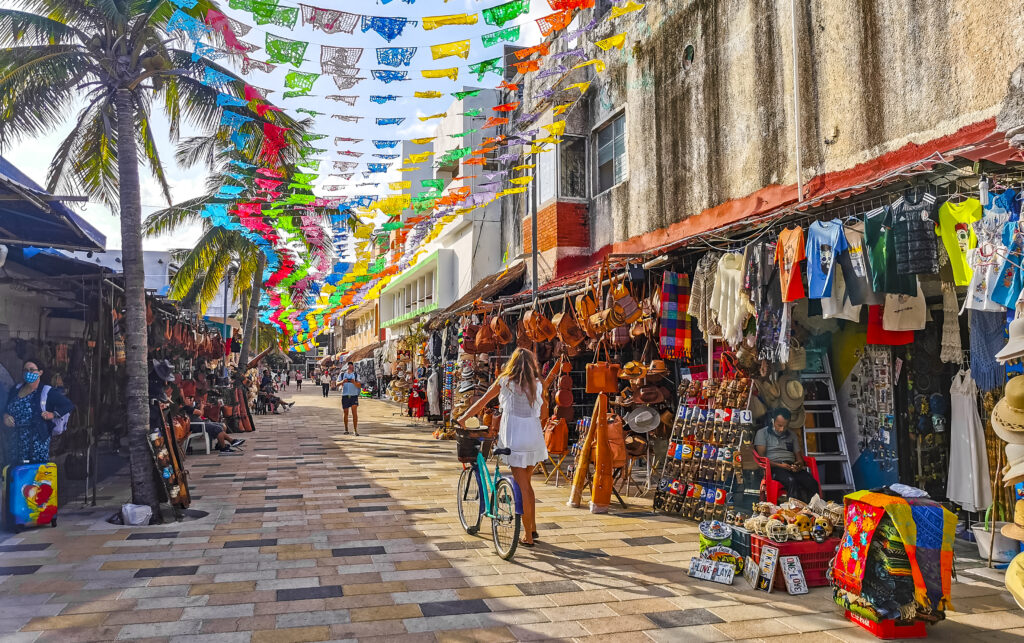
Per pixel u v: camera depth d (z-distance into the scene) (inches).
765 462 254.7
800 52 313.9
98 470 390.6
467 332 552.4
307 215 505.4
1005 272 166.6
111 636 158.4
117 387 444.8
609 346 371.6
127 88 310.7
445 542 246.2
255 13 216.4
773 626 165.2
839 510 205.3
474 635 159.2
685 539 249.4
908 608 155.1
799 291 222.4
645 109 458.0
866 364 285.4
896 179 194.4
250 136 398.0
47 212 274.7
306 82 252.2
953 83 236.5
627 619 169.5
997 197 169.2
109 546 241.4
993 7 220.8
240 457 490.3
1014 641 155.6
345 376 670.5
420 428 739.4
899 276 195.9
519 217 695.7
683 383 303.7
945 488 257.9
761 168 341.4
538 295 442.0
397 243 745.0
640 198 462.9
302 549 236.7
